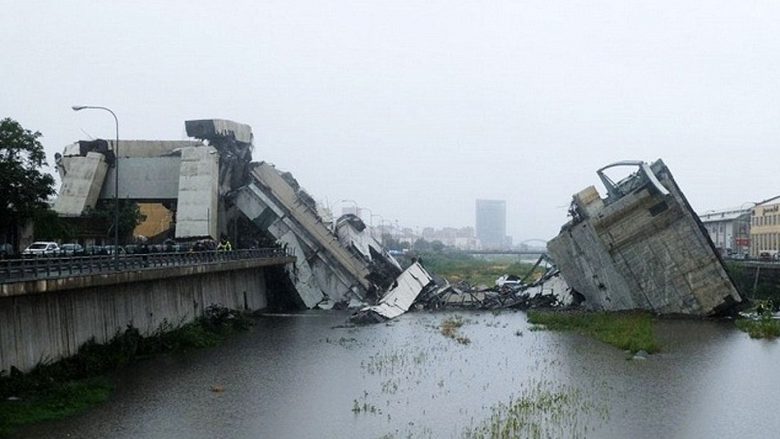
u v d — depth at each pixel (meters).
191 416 36.22
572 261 91.75
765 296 93.56
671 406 38.44
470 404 39.12
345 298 95.75
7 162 53.16
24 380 38.06
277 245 95.00
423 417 36.25
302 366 50.78
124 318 52.94
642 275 83.56
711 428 34.16
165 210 108.69
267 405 38.81
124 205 90.62
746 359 53.31
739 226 159.75
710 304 80.75
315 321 81.50
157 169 91.38
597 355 55.88
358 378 46.50
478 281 150.12
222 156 94.88
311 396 41.06
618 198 86.31
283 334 69.38
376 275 101.44
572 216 90.31
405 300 95.50
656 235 82.44
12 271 37.66
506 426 34.16
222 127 93.75
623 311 85.12
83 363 44.59
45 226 70.75
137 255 54.25
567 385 44.09
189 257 63.97
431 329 73.88
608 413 36.81
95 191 88.19
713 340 63.56
